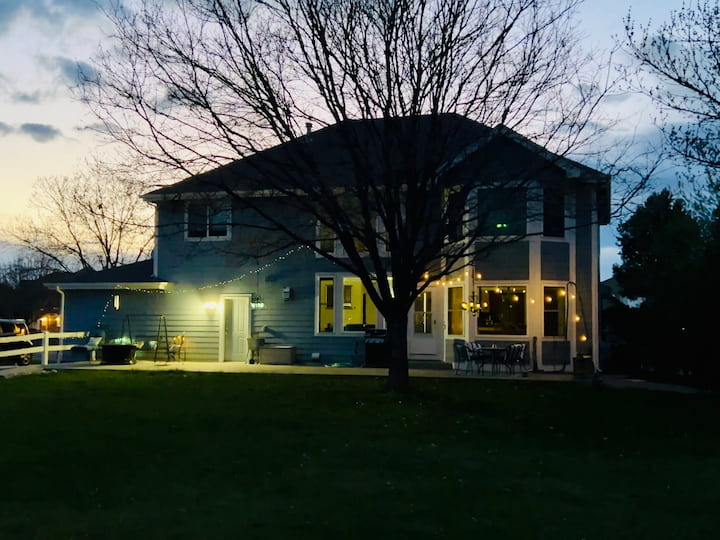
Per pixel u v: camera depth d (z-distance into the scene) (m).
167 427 12.70
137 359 25.14
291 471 9.60
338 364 24.05
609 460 10.71
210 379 19.67
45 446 11.02
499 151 18.09
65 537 6.82
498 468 9.99
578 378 20.19
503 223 20.50
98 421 13.21
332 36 15.80
